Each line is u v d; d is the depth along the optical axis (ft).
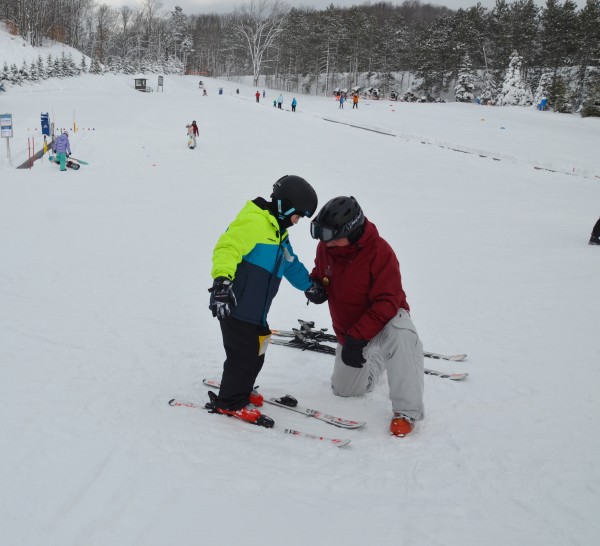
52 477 7.77
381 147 79.87
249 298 9.59
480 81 252.42
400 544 6.76
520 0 248.11
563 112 138.31
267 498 7.55
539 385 12.41
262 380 12.44
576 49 222.07
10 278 19.98
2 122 55.26
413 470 8.60
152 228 31.27
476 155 75.92
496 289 21.53
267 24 306.14
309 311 18.53
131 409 10.30
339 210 9.52
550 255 28.37
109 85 201.87
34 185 44.27
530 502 7.80
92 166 56.34
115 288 19.63
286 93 247.91
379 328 9.95
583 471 8.69
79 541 6.46
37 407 10.13
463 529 7.11
